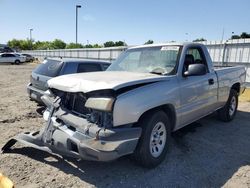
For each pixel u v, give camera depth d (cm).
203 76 510
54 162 405
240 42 1217
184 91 443
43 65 762
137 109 349
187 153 454
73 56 3334
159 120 390
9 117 661
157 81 399
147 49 504
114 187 340
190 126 611
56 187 337
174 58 458
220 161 426
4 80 1609
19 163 397
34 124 607
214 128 603
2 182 327
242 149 479
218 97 571
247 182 361
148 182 354
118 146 327
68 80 389
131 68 496
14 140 430
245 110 801
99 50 2544
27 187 334
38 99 728
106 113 331
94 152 322
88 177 363
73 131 353
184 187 344
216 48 1330
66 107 388
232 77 633
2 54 3628
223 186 349
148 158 377
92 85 351
